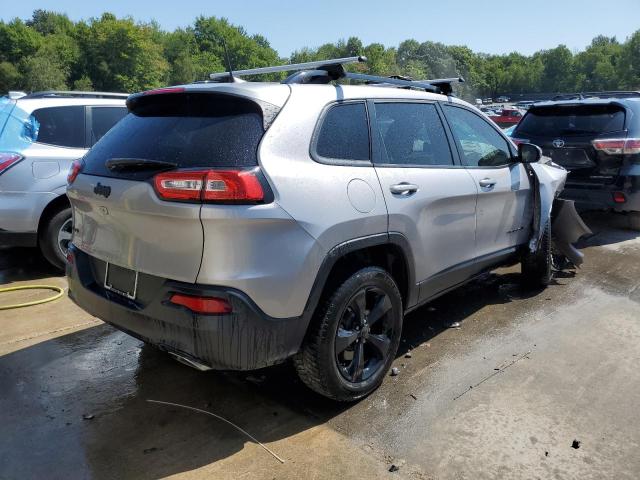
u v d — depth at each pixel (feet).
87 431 9.53
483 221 13.38
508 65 515.50
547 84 468.75
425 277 11.64
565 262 18.75
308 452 9.02
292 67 11.59
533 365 11.93
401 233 10.53
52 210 17.15
